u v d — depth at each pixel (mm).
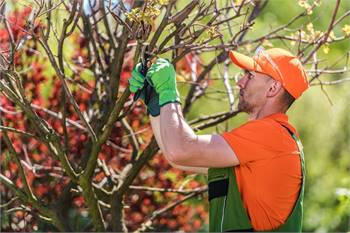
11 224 6707
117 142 6996
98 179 6875
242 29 5055
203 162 4246
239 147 4250
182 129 4227
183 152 4191
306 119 12367
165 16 4570
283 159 4289
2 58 4949
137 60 4625
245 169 4293
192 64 6605
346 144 12375
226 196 4340
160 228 7445
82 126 6367
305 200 12375
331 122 12352
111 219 5809
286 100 4504
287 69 4480
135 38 4516
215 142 4246
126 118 6996
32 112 4922
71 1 4914
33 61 6887
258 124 4309
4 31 6133
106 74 5867
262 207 4281
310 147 12383
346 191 6332
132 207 7316
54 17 5520
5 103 6680
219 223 4348
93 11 5406
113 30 6453
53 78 6828
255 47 6188
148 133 7105
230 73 9938
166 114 4270
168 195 7363
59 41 4824
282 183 4289
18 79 4805
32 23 4688
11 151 5211
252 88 4516
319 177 12375
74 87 6734
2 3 4859
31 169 6473
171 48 4633
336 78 12266
